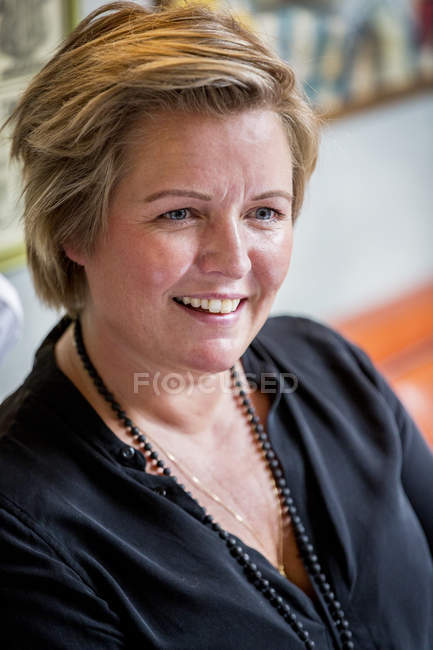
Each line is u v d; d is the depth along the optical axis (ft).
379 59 13.17
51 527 4.41
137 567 4.49
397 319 14.26
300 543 5.17
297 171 4.66
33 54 8.61
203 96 3.94
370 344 13.32
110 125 4.03
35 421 4.75
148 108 3.99
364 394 5.80
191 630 4.52
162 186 4.07
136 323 4.44
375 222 14.65
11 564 4.35
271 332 5.89
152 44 4.03
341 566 5.14
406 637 5.21
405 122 14.35
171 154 4.03
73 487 4.58
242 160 4.08
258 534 5.09
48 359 5.15
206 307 4.38
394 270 15.48
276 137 4.21
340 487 5.37
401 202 14.99
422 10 13.53
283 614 4.80
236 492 5.12
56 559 4.37
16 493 4.44
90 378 4.94
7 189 8.85
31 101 4.44
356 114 13.17
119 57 4.02
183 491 4.79
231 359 4.54
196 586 4.57
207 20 4.21
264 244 4.38
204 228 4.22
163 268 4.20
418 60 13.92
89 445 4.68
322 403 5.59
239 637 4.60
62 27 8.85
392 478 5.49
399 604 5.24
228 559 4.76
